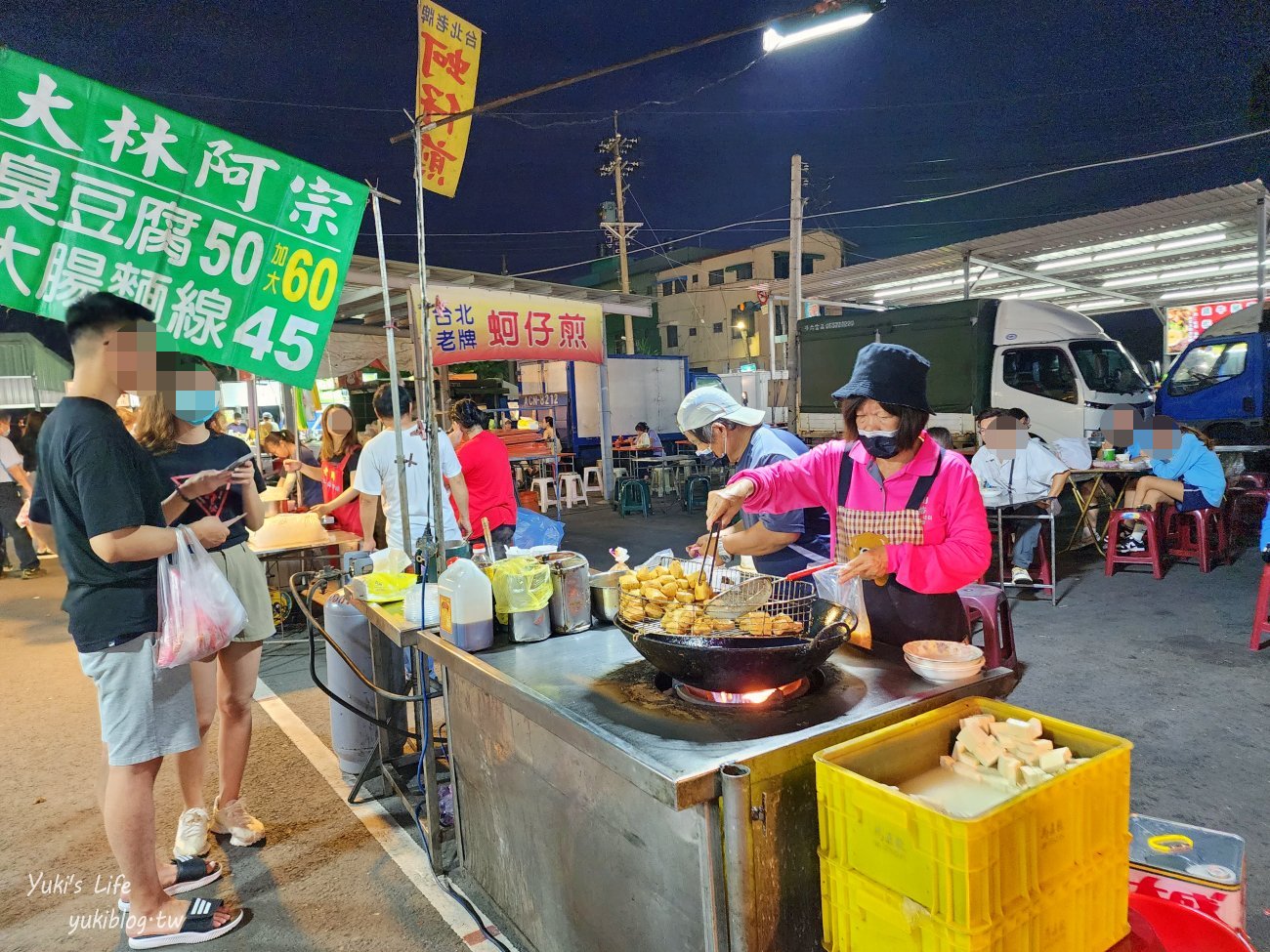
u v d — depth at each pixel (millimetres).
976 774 1470
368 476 3943
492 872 2297
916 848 1210
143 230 2375
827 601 2049
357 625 3236
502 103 2682
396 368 3045
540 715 1763
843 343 10273
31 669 5012
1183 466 6441
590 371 14352
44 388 13453
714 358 32781
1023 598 5941
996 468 5824
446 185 4684
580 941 1876
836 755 1404
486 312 8555
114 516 2021
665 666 1709
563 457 14297
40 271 2270
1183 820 2777
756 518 2836
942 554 1944
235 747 2871
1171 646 4637
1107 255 11297
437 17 4461
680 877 1493
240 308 2539
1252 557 6953
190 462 2648
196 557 2211
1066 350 8539
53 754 3730
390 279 8078
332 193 2652
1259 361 8734
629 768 1442
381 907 2492
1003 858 1192
